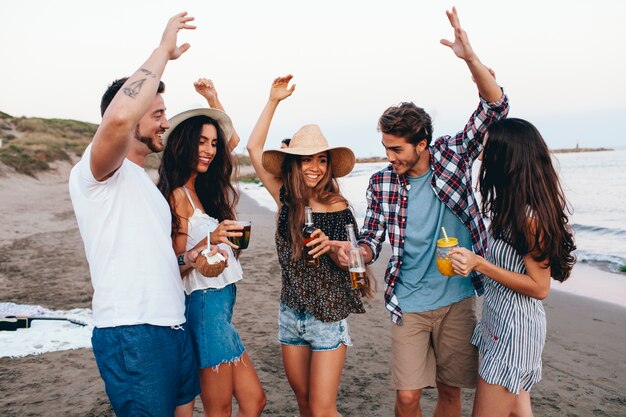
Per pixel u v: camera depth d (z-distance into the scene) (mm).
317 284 2777
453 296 2953
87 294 6484
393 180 3033
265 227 12922
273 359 4602
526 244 2312
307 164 2896
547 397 3873
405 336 2994
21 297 6320
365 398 3871
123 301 2035
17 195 20766
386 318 5844
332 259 2828
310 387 2811
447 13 2727
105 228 2027
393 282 3010
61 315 5508
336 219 2943
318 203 2951
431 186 2949
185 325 2424
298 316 2826
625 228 12547
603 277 7836
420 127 2746
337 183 3045
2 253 9031
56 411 3561
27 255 8930
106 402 3688
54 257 8781
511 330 2436
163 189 2617
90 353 4582
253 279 7547
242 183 37594
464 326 2959
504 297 2473
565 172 40188
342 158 3031
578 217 15750
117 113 1779
